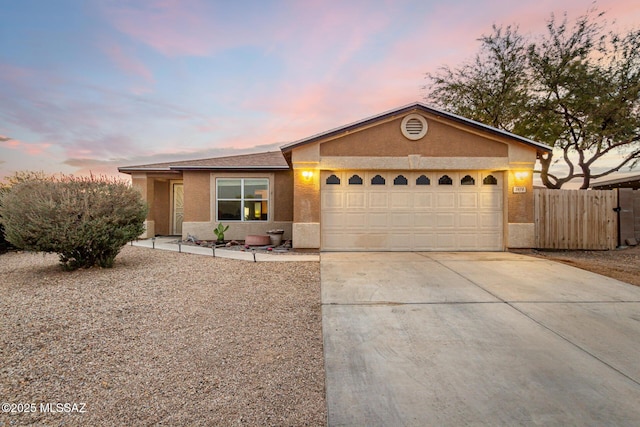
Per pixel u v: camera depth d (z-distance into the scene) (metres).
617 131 13.20
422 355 3.58
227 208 12.99
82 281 6.52
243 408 2.66
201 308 5.03
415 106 9.45
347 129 9.51
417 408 2.67
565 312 4.83
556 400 2.77
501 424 2.47
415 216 9.88
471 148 9.63
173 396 2.81
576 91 13.74
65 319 4.51
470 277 6.69
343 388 2.96
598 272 7.09
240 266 7.81
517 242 9.61
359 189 9.89
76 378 3.06
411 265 7.76
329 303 5.21
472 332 4.17
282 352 3.66
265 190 13.01
